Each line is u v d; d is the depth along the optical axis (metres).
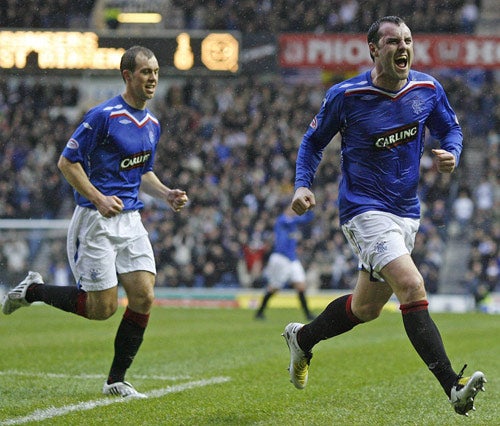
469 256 81.50
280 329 45.75
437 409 20.55
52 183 88.81
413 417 19.45
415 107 18.80
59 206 88.19
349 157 18.98
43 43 82.25
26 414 19.33
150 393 22.53
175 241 78.94
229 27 99.56
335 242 78.19
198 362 30.22
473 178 91.81
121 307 64.50
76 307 21.84
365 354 32.81
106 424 18.11
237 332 43.53
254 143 91.31
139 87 21.44
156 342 37.78
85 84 98.19
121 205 20.56
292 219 55.34
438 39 85.50
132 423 18.20
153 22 98.88
